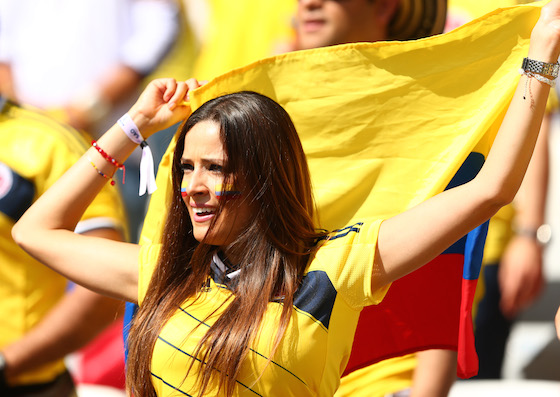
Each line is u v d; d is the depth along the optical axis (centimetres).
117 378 1564
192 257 841
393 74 915
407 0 1044
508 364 1844
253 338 783
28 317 1158
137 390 822
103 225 1137
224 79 933
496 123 909
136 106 933
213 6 1789
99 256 888
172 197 866
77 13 1812
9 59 1484
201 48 1839
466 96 895
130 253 884
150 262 868
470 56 885
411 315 941
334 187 939
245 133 816
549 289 2047
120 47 1833
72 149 1166
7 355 1129
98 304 1134
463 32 880
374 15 1052
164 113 929
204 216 823
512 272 1544
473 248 878
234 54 1752
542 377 1817
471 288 887
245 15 1748
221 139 814
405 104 916
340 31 1054
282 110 846
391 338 944
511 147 774
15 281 1150
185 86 936
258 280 807
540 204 1559
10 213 1138
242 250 830
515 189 779
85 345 1151
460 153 891
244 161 814
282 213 825
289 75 943
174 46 1847
